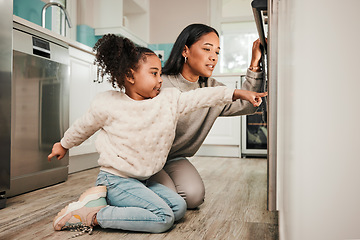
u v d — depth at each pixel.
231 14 3.89
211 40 1.21
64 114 1.87
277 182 0.76
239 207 1.26
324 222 0.21
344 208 0.19
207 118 1.31
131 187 1.01
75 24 3.07
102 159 1.04
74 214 0.96
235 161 2.94
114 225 0.95
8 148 1.34
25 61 1.55
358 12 0.17
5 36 1.34
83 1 3.11
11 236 0.93
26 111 1.56
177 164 1.35
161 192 1.07
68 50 1.92
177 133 1.26
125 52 1.02
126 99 1.05
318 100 0.23
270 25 0.77
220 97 1.02
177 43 1.26
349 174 0.18
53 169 1.76
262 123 3.22
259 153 3.23
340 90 0.19
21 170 1.53
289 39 0.44
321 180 0.22
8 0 1.35
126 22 3.82
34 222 1.07
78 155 2.27
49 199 1.42
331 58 0.21
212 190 1.61
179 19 3.98
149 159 1.02
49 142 1.73
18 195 1.50
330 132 0.20
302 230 0.28
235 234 0.93
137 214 0.94
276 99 0.77
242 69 3.94
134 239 0.89
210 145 3.40
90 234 0.94
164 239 0.89
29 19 2.51
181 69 1.28
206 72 1.22
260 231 0.95
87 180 1.91
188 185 1.22
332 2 0.20
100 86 2.48
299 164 0.30
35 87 1.62
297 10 0.33
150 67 1.02
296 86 0.34
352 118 0.18
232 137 3.28
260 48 1.20
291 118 0.40
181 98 1.06
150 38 4.04
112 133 1.03
